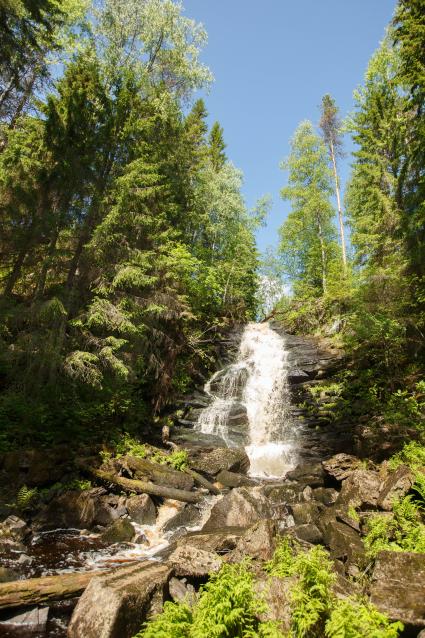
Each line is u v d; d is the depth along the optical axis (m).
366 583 5.04
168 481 10.15
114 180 11.89
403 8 15.07
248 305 37.44
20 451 9.10
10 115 14.77
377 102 21.14
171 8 18.95
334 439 14.61
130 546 7.52
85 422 11.59
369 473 8.59
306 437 15.46
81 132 12.47
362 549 6.01
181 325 17.98
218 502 8.77
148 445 12.47
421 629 3.96
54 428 10.58
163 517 9.10
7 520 7.24
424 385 11.98
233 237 29.09
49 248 11.05
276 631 3.55
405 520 6.44
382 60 22.47
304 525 7.30
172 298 14.38
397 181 17.69
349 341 15.94
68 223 11.57
